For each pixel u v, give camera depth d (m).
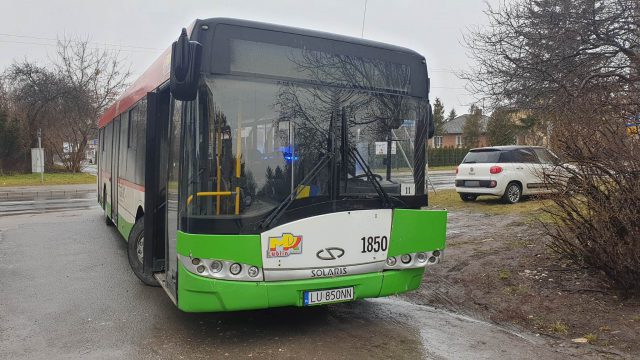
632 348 4.56
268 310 5.71
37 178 30.89
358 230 4.68
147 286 6.76
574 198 5.69
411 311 5.76
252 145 4.38
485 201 14.42
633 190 5.20
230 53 4.38
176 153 4.82
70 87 33.59
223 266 4.22
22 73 33.03
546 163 6.18
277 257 4.35
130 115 7.97
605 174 5.43
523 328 5.21
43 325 5.23
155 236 6.19
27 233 11.24
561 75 9.57
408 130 5.17
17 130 32.75
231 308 4.25
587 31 9.50
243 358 4.37
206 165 4.23
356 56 4.94
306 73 4.68
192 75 4.10
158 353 4.48
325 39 4.81
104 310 5.73
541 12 9.85
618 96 7.48
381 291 4.79
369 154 4.90
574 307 5.48
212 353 4.48
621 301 5.48
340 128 4.75
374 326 5.23
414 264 4.98
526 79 10.10
